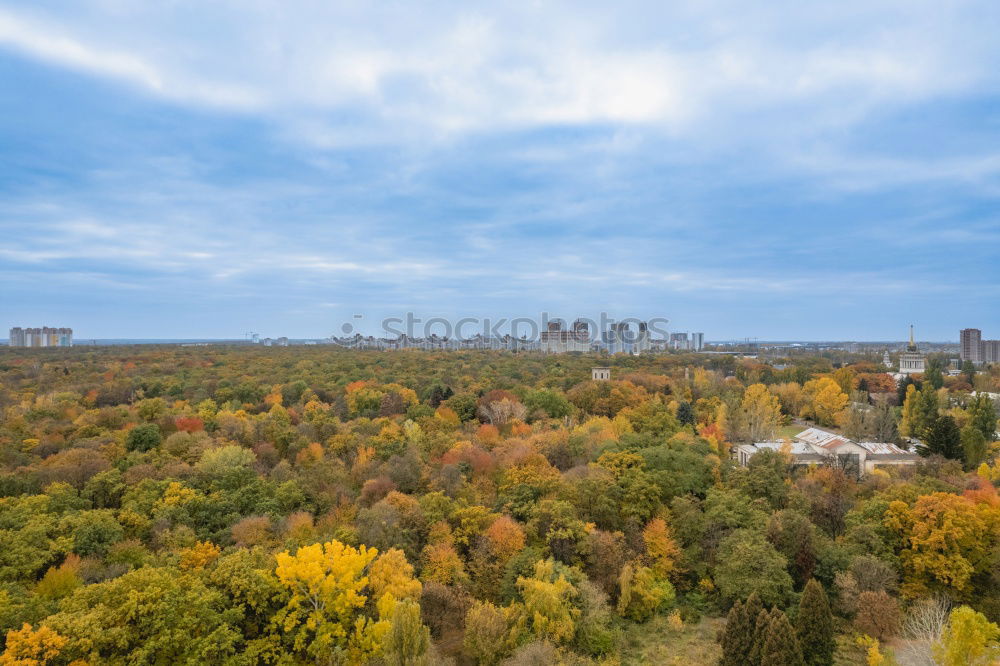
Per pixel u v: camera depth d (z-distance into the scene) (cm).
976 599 5897
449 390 14175
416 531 6269
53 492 6638
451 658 5016
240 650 4666
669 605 6209
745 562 5809
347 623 4962
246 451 8381
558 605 5294
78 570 5231
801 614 4900
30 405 12200
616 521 6825
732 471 8119
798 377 19200
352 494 7456
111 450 8394
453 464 8231
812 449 10200
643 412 11919
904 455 9838
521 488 7294
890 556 6081
